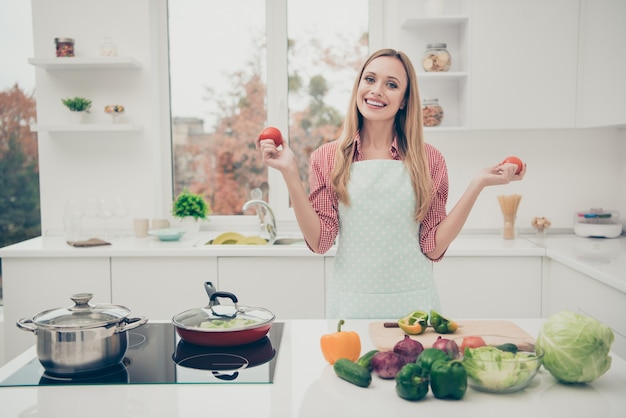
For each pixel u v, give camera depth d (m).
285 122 3.54
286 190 3.57
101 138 3.38
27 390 1.16
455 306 2.85
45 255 2.86
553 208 3.37
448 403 1.07
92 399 1.11
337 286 1.94
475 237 3.23
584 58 2.94
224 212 3.61
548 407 1.05
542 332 1.17
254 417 1.02
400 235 1.88
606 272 2.18
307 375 1.22
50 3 3.33
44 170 3.39
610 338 1.14
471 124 3.02
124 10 3.33
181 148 3.58
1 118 3.51
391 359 1.18
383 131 1.95
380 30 3.47
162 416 1.03
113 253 2.85
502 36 2.98
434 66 3.07
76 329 1.22
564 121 3.00
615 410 1.04
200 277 2.88
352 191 1.89
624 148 3.29
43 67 3.30
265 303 2.88
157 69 3.49
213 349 1.39
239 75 3.54
